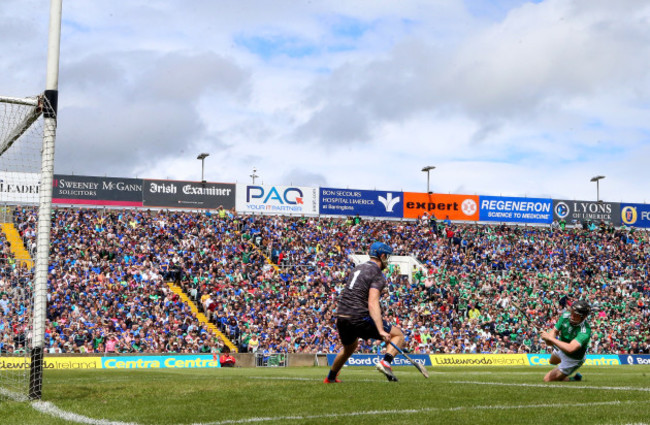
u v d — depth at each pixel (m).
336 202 53.31
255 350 33.69
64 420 6.48
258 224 48.84
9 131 10.89
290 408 7.07
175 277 40.22
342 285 42.81
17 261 28.80
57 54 9.43
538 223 57.91
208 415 6.66
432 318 40.44
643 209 60.97
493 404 7.34
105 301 34.91
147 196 48.25
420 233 53.00
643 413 6.59
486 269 49.88
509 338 40.03
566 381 11.46
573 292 47.47
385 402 7.43
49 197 9.14
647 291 49.88
